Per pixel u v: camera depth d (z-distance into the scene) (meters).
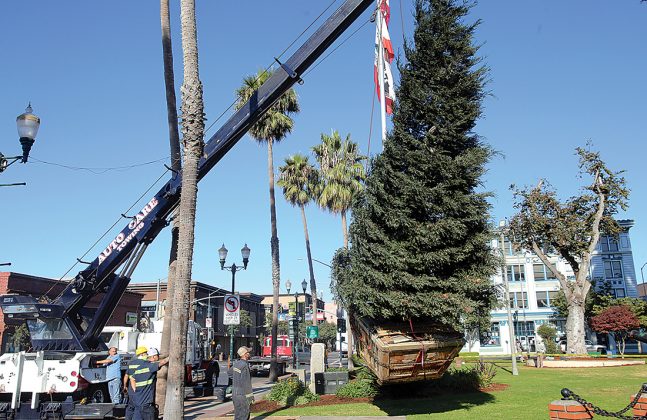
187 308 9.73
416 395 15.98
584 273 36.59
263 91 12.45
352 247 12.38
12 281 35.66
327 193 33.72
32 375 13.85
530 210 37.94
